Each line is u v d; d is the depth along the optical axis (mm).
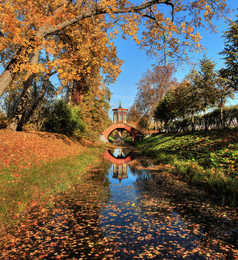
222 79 16344
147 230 3469
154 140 28297
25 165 7418
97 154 17875
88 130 24172
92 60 9117
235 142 9406
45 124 17781
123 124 45969
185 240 3090
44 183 6223
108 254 2691
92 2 7730
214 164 8086
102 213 4359
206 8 6887
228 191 5531
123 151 26688
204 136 14328
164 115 29797
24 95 11836
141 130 45188
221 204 4879
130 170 10656
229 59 16547
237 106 15422
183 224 3717
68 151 13461
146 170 10461
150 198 5535
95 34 8102
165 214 4266
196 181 7090
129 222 3844
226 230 3434
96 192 6219
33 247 2910
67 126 18891
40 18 6566
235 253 2684
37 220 3932
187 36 7715
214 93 16656
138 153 22000
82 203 5074
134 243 3006
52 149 11805
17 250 2820
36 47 6965
